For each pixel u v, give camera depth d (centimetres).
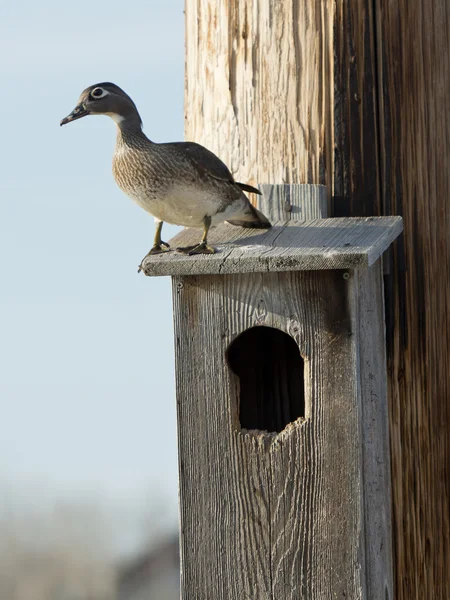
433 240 1060
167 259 926
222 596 945
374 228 948
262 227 1003
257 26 1046
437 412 1063
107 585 2286
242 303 932
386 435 981
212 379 942
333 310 914
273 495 933
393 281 1035
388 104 1026
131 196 1029
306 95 1030
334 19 1019
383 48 1023
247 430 949
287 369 1020
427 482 1052
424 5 1054
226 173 998
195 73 1105
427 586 1056
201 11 1088
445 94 1080
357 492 914
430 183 1059
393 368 1037
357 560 916
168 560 2319
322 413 920
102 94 1041
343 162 1023
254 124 1053
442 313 1072
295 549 930
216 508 945
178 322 947
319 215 1006
